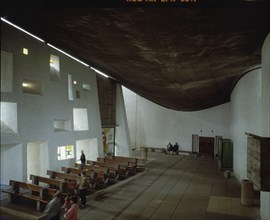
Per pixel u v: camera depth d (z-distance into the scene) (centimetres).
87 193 1133
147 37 848
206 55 995
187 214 951
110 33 865
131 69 1366
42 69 1295
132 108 2798
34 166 1348
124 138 2119
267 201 801
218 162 2053
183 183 1418
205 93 1866
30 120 1213
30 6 756
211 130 2444
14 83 1138
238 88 1573
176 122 2606
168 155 2469
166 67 1211
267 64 791
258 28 718
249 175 702
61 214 904
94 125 1723
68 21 817
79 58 1521
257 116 1123
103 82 1950
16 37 1149
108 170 1357
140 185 1352
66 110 1461
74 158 1509
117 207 1005
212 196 1185
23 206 961
